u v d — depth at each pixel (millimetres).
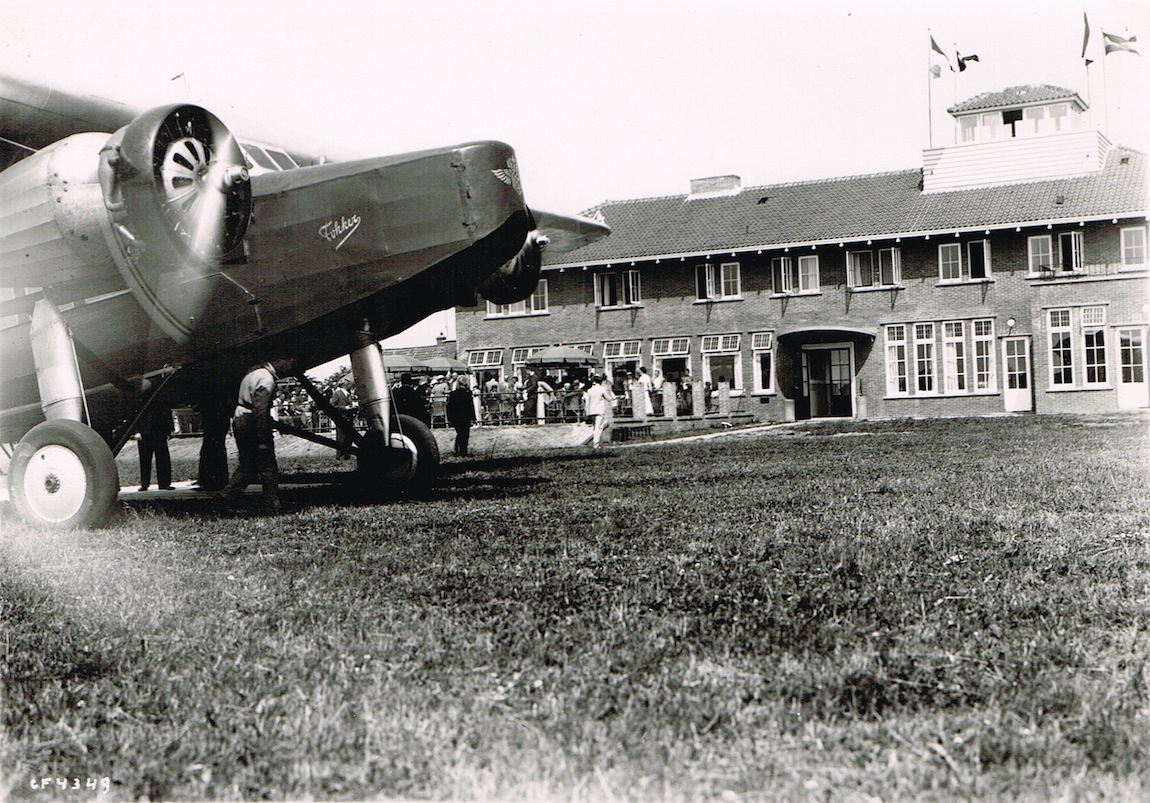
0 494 14484
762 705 3996
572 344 41219
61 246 10703
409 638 5074
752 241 38875
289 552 8039
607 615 5457
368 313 11602
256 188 11250
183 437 36094
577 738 3662
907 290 37312
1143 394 34188
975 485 11406
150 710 4211
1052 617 5168
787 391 38938
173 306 11047
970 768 3363
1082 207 34969
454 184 10961
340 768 3508
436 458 13492
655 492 12086
